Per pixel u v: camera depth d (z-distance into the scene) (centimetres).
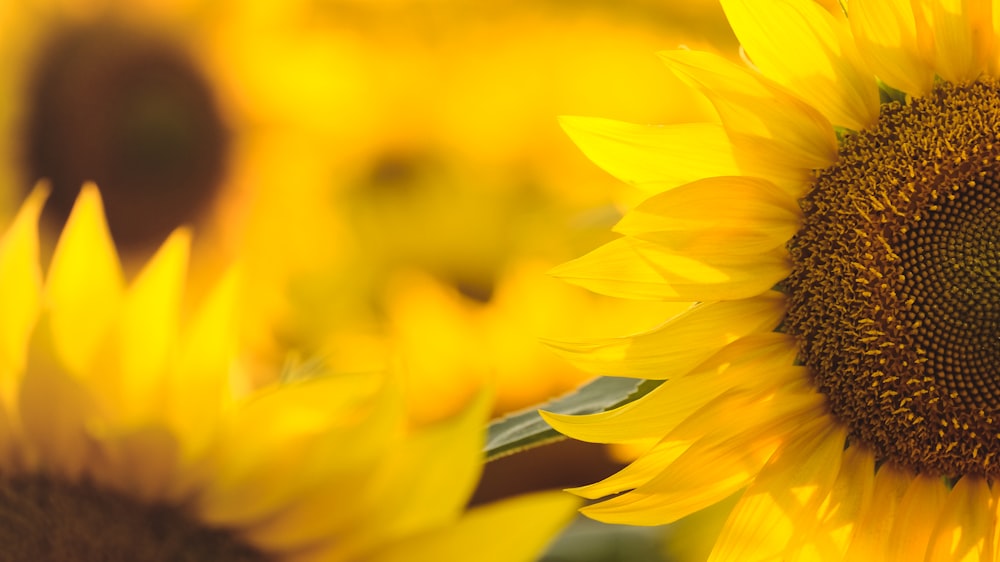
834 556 117
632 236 115
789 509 116
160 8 158
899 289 116
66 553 111
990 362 116
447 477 110
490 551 109
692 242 115
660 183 116
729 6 115
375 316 147
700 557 127
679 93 158
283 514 111
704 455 116
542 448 139
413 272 152
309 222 158
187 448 111
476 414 110
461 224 153
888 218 116
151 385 111
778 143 115
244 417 111
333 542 111
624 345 115
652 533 128
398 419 110
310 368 115
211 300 111
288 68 158
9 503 111
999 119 115
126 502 112
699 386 116
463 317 143
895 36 115
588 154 115
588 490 115
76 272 111
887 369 116
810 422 117
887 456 117
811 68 115
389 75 158
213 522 111
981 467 117
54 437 111
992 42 115
